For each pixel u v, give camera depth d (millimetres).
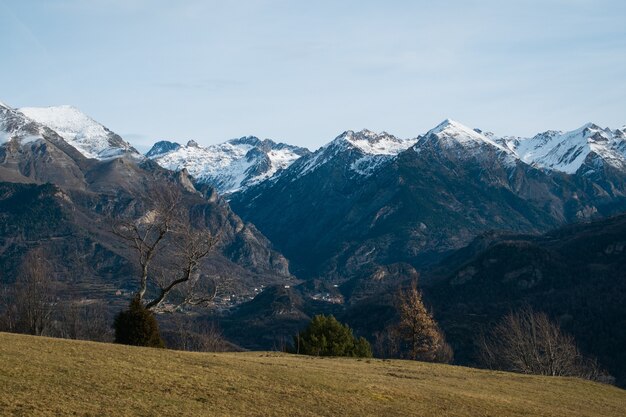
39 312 80562
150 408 28406
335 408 33969
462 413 37438
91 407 27016
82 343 40969
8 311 79250
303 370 43500
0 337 38781
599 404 48719
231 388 34312
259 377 38188
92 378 31438
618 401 51781
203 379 35281
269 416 30609
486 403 41156
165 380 33656
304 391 36344
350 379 42438
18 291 83188
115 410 27188
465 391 45031
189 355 43094
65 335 83438
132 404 28469
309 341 83625
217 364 40500
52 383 29406
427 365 61156
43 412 25328
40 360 33219
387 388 40781
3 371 29891
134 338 46875
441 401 39656
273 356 60094
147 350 42156
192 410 29250
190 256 53719
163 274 54406
